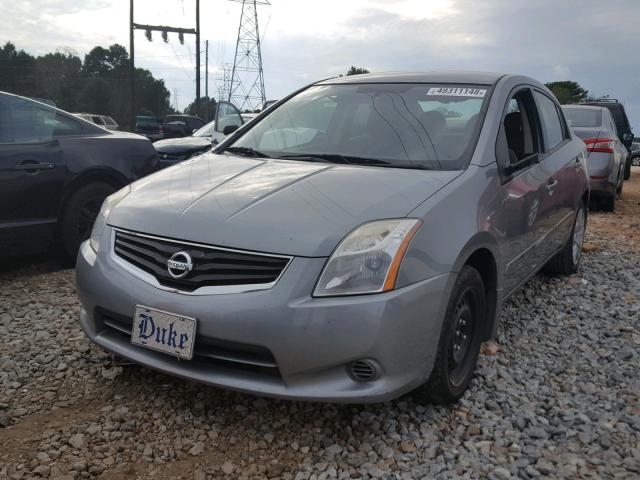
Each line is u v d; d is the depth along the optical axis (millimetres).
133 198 3270
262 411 3051
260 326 2578
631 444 2850
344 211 2781
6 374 3389
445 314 2838
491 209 3250
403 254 2656
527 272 4152
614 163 9367
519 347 3943
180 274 2766
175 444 2781
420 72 4262
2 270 5359
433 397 2973
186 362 2809
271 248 2648
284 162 3574
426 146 3510
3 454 2662
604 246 7043
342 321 2549
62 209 5238
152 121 39312
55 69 75625
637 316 4566
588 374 3576
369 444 2793
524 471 2604
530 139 4301
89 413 3029
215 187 3195
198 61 36281
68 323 4148
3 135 4844
